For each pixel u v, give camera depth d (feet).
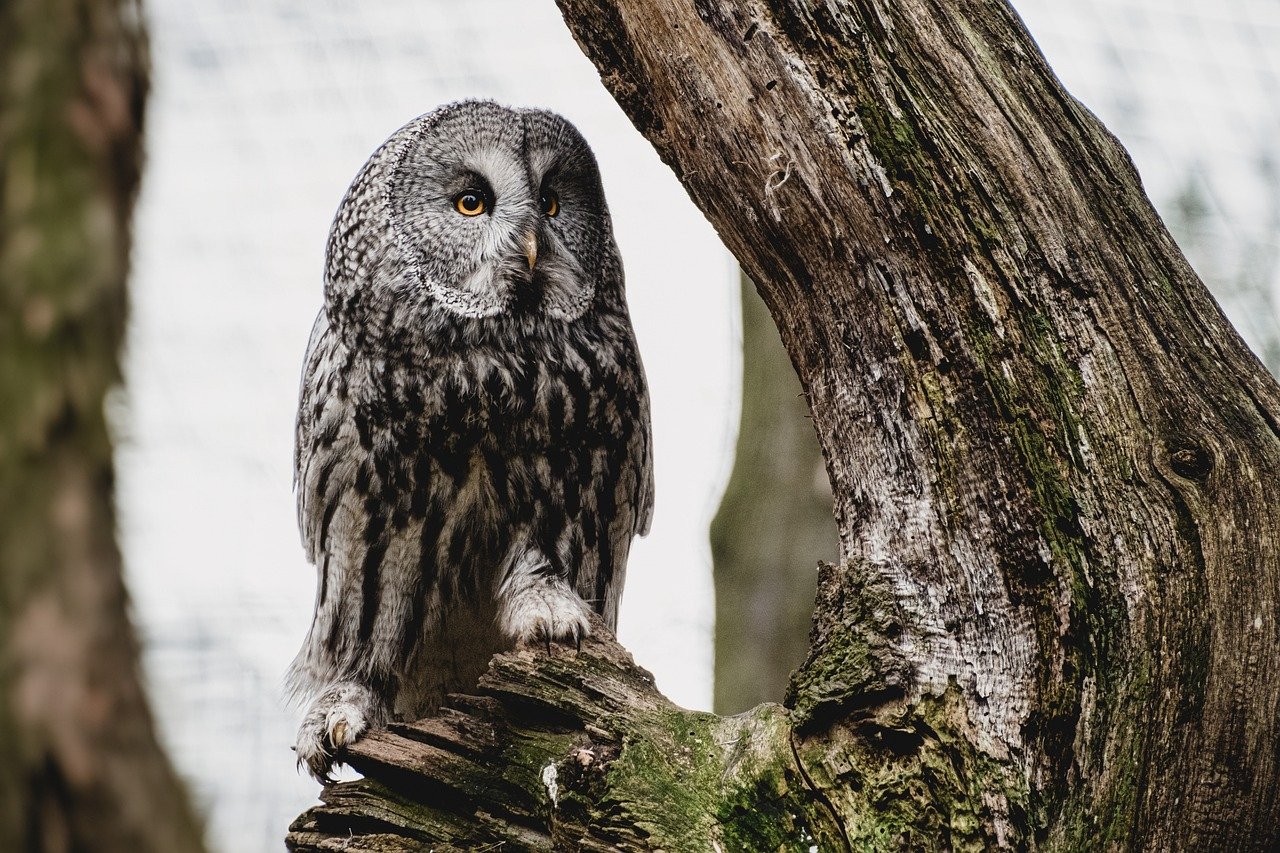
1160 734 19.45
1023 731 19.99
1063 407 20.89
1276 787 19.31
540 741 22.99
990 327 21.29
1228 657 19.57
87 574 8.25
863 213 21.83
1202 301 21.84
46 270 8.57
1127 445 20.67
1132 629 19.86
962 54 22.09
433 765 23.17
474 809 22.90
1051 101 22.22
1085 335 21.17
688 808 21.13
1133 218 21.94
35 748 7.87
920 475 21.39
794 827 20.72
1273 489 20.39
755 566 44.96
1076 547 20.34
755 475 46.06
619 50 24.07
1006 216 21.49
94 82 9.19
